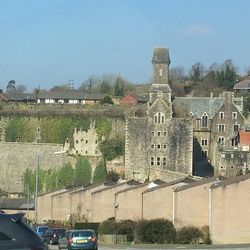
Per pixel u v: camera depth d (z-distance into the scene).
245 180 72.81
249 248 60.16
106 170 167.75
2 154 175.38
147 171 160.00
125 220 88.44
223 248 60.72
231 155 156.00
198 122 167.88
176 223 80.62
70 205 112.88
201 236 74.44
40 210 119.38
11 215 18.58
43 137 177.25
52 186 169.25
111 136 171.50
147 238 76.69
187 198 79.50
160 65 165.12
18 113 179.12
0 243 17.98
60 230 80.38
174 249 61.56
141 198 91.75
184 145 160.00
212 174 160.25
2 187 173.50
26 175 173.00
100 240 81.19
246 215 72.69
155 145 160.50
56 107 178.75
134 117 161.75
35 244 18.28
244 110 186.88
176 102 170.50
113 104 185.25
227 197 73.06
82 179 168.38
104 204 103.88
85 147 173.25
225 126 167.00
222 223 73.12
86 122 174.00
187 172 159.12
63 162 170.88
